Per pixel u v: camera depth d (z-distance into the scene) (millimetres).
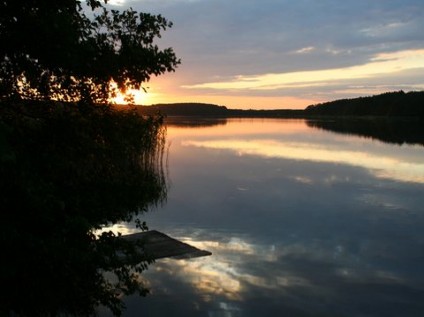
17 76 5016
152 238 11773
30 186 3869
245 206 16688
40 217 3900
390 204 17203
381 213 15742
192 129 81250
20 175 3855
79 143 5242
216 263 10344
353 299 8578
